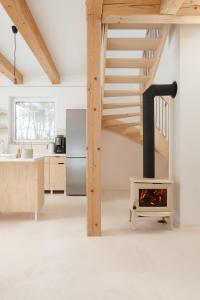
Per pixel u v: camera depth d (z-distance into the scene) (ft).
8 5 10.28
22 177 13.30
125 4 10.72
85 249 9.46
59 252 9.18
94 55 10.81
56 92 22.53
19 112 23.07
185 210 11.98
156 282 7.19
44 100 23.02
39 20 13.24
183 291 6.76
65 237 10.72
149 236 10.88
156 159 22.75
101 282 7.17
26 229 11.75
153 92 12.61
